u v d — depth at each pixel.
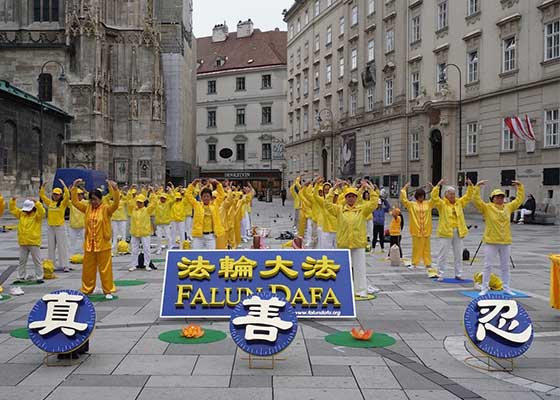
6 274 15.27
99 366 7.34
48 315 7.55
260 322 7.37
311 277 10.09
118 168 50.94
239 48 94.25
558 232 28.05
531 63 32.44
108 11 50.72
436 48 41.12
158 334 8.92
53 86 48.34
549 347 8.27
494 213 11.84
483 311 7.47
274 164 87.75
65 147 47.81
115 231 20.36
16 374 7.05
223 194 15.95
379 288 12.98
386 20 48.56
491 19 35.59
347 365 7.39
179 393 6.39
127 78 51.06
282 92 87.19
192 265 10.18
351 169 55.34
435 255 19.39
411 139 45.00
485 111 36.38
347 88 57.00
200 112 94.31
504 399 6.25
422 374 7.06
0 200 12.60
